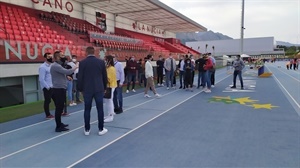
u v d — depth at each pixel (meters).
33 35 13.79
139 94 12.03
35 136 5.63
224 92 12.19
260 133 5.58
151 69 10.95
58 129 5.95
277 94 11.29
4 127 6.41
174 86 14.85
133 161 4.19
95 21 22.84
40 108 9.02
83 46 13.91
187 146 4.84
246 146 4.79
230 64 42.06
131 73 12.69
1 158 4.40
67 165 4.09
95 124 6.62
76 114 7.90
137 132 5.82
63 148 4.85
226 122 6.57
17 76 10.12
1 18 13.34
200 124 6.41
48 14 17.41
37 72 10.71
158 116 7.39
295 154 4.38
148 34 34.12
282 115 7.26
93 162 4.18
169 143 5.03
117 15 26.28
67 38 16.33
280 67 39.50
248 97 10.55
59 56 6.02
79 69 5.55
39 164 4.14
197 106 8.79
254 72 27.61
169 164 4.04
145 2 21.34
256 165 3.96
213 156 4.34
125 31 27.73
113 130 6.01
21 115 7.84
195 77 21.53
